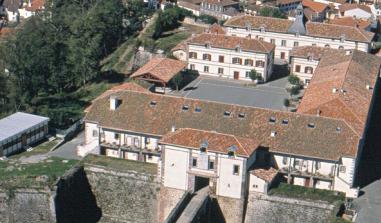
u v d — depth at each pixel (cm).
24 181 14862
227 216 14788
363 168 16400
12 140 16925
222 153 14362
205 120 15975
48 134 18250
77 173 15362
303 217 14300
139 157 16288
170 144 14638
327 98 16712
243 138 14888
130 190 15338
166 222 13550
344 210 14162
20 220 14825
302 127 15525
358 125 15812
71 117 19488
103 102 16800
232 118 15938
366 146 17525
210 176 14600
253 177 14538
